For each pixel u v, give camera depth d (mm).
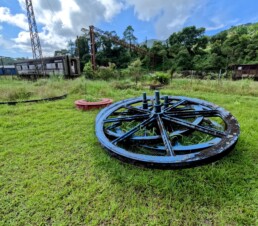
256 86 6676
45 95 5738
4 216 1197
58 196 1355
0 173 1671
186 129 2301
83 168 1733
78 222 1142
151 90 7254
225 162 1735
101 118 2416
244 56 23625
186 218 1148
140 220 1144
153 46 33594
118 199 1322
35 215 1198
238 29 32031
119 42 18297
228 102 4676
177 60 29516
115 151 1610
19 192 1412
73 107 4430
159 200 1300
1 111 3904
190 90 6863
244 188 1388
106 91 6488
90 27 14406
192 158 1404
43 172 1678
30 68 17766
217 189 1385
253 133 2426
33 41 17203
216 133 1797
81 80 9609
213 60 24922
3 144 2312
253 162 1737
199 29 34000
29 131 2771
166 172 1605
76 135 2596
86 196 1352
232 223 1105
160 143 2104
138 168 1689
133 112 2979
